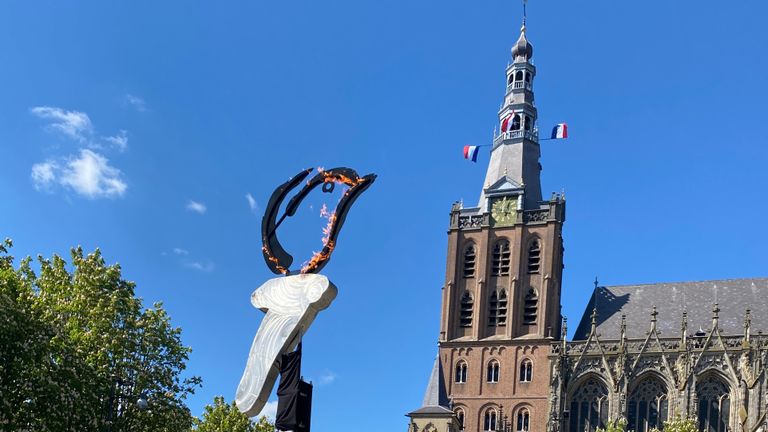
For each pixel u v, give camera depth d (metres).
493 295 122.75
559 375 115.00
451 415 113.88
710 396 109.56
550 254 121.75
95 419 51.66
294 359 20.95
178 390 59.66
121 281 58.81
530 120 134.88
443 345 121.69
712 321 118.69
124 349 56.59
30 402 48.81
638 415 112.12
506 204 126.31
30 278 58.22
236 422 76.19
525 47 139.88
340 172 21.95
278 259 22.31
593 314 117.88
